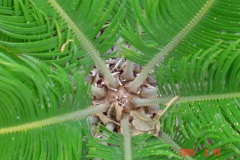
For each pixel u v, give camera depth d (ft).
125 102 5.06
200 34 4.50
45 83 4.26
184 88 4.53
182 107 4.53
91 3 4.51
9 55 4.46
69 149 4.33
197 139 4.46
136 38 4.47
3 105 4.10
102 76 5.30
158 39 4.56
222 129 4.33
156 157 4.50
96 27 4.62
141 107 5.14
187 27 4.49
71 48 4.61
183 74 4.47
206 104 4.45
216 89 4.41
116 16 4.60
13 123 4.17
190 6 4.40
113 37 4.70
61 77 4.35
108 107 5.09
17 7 4.36
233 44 4.24
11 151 4.13
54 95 4.33
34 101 4.20
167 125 4.59
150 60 4.69
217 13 4.40
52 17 4.50
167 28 4.50
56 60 4.57
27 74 4.08
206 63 4.32
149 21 4.44
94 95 5.18
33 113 4.24
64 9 4.51
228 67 4.29
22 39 4.52
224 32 4.46
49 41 4.50
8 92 4.07
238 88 4.36
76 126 4.51
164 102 4.72
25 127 4.21
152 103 4.84
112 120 5.08
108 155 4.43
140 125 4.82
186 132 4.57
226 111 4.37
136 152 4.46
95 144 4.44
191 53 4.60
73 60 4.69
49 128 4.33
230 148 4.33
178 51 4.62
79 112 4.58
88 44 4.69
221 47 4.47
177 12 4.42
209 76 4.40
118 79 5.20
